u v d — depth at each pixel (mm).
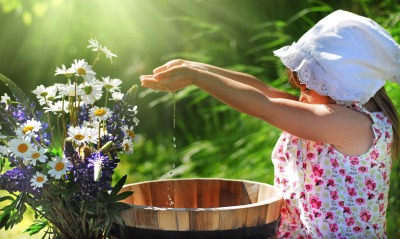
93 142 1903
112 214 1899
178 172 4465
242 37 5523
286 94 2564
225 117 4980
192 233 1905
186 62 2449
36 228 2076
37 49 6781
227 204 2389
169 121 5492
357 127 2086
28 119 1993
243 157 4262
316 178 2164
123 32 6242
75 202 1912
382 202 2213
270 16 5477
